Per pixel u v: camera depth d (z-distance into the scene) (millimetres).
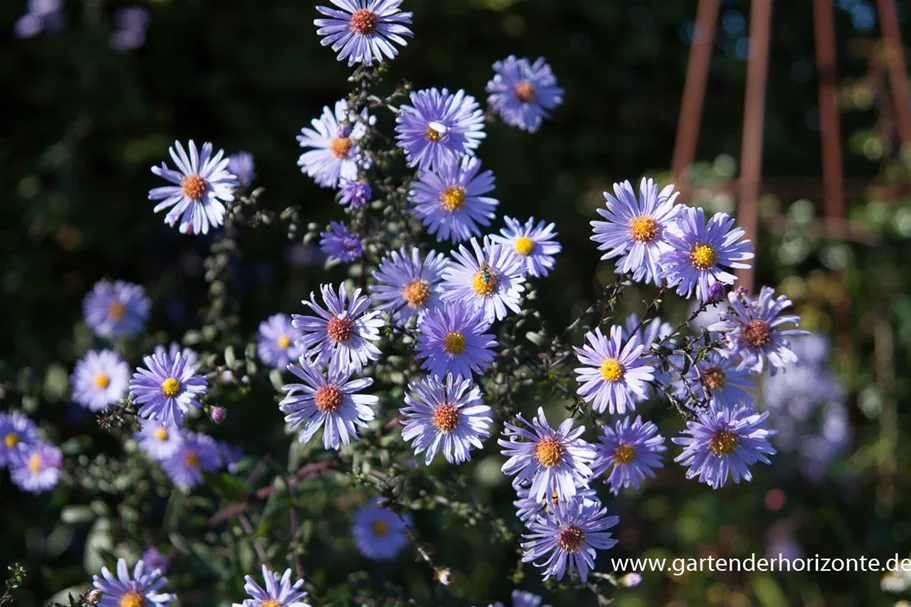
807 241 1231
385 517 771
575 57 1258
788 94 1354
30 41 1083
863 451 1137
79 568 812
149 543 763
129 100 1078
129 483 775
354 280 723
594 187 1271
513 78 722
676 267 630
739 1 1323
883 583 876
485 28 1190
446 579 673
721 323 647
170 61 1145
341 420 634
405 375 666
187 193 661
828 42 1121
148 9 1095
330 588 752
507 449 642
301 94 1184
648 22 1257
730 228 643
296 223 698
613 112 1293
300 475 719
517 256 648
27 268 1059
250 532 729
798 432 1062
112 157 1080
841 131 1372
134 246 1142
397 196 678
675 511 1061
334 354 634
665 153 1325
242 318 1133
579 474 624
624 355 628
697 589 1028
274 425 847
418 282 657
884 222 1191
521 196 1214
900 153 1235
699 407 630
